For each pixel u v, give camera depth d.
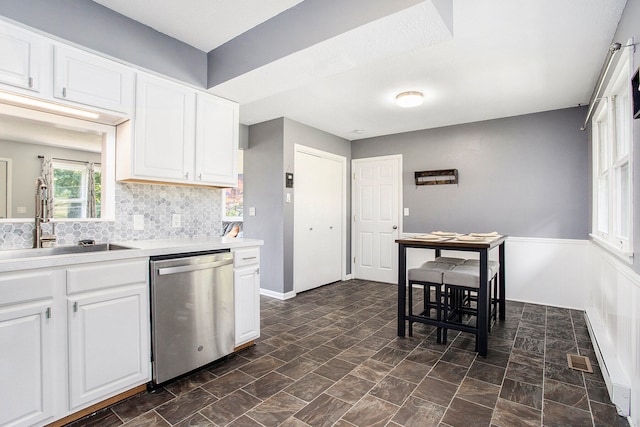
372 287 4.76
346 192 5.31
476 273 2.59
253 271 2.61
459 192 4.42
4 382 1.45
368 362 2.35
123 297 1.85
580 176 3.65
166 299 2.01
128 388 1.88
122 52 2.14
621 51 2.04
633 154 1.79
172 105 2.44
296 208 4.36
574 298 3.65
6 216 2.12
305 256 4.51
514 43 2.36
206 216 2.98
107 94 2.10
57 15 1.86
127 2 2.01
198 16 2.15
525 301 3.92
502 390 1.97
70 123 2.21
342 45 1.94
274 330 3.01
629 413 1.69
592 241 3.27
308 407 1.80
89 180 2.43
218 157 2.76
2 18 1.69
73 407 1.65
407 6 1.58
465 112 3.92
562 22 2.09
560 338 2.78
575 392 1.94
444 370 2.23
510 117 4.07
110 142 2.38
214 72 2.58
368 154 5.24
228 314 2.38
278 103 3.63
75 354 1.66
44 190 2.08
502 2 1.90
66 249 2.11
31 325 1.52
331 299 4.09
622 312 1.97
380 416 1.72
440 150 4.57
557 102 3.55
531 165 3.93
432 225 4.63
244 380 2.10
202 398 1.89
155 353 1.97
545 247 3.82
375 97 3.44
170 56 2.40
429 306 3.07
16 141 2.15
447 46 2.39
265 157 4.30
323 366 2.29
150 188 2.60
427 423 1.66
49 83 1.86
